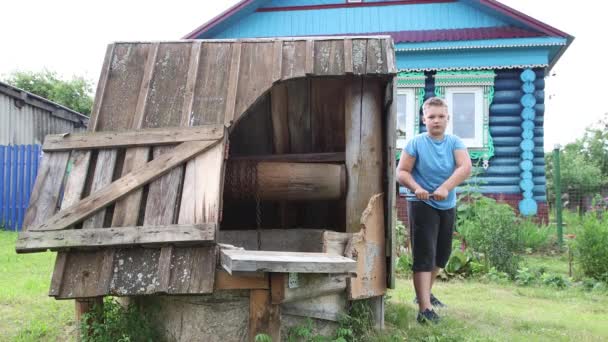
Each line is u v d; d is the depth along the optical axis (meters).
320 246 5.28
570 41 11.66
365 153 4.67
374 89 4.70
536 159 11.81
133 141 4.00
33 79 35.91
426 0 12.61
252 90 4.25
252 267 3.11
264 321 3.40
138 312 3.89
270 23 13.02
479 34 11.88
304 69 4.36
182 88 4.30
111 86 4.40
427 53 11.98
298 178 4.93
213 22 12.58
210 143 3.92
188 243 3.56
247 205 6.03
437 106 4.78
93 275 3.57
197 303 3.68
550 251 9.98
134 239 3.58
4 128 14.98
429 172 4.79
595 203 11.70
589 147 31.48
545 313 5.34
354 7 12.85
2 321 4.58
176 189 3.80
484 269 7.75
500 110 11.85
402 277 7.43
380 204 4.48
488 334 4.29
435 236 4.73
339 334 3.78
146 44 4.61
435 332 4.25
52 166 4.04
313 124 5.73
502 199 11.55
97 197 3.79
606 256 7.50
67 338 4.17
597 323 4.93
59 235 3.65
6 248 8.99
